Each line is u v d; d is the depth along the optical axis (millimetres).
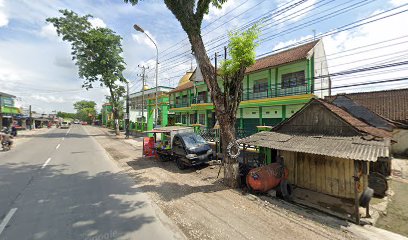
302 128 9266
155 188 8250
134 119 45969
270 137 9281
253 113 20094
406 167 12977
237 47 8195
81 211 6047
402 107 16891
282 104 16469
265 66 18281
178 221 5520
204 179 9648
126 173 10625
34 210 6078
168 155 13414
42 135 32750
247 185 8148
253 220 5645
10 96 38688
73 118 138000
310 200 7930
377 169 10945
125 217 5707
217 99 8711
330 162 8273
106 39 29562
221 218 5723
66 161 13336
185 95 31031
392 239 5180
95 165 12367
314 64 16922
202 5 8555
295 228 5281
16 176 9719
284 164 9562
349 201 7711
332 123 8234
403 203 8047
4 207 6281
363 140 6996
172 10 8609
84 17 29984
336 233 5172
